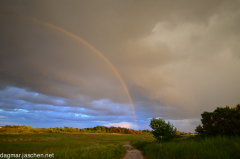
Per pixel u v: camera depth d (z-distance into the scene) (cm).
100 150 1497
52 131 10519
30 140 3819
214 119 2012
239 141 912
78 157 1151
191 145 1140
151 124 2848
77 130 13800
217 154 791
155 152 1524
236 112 1769
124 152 2122
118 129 17500
